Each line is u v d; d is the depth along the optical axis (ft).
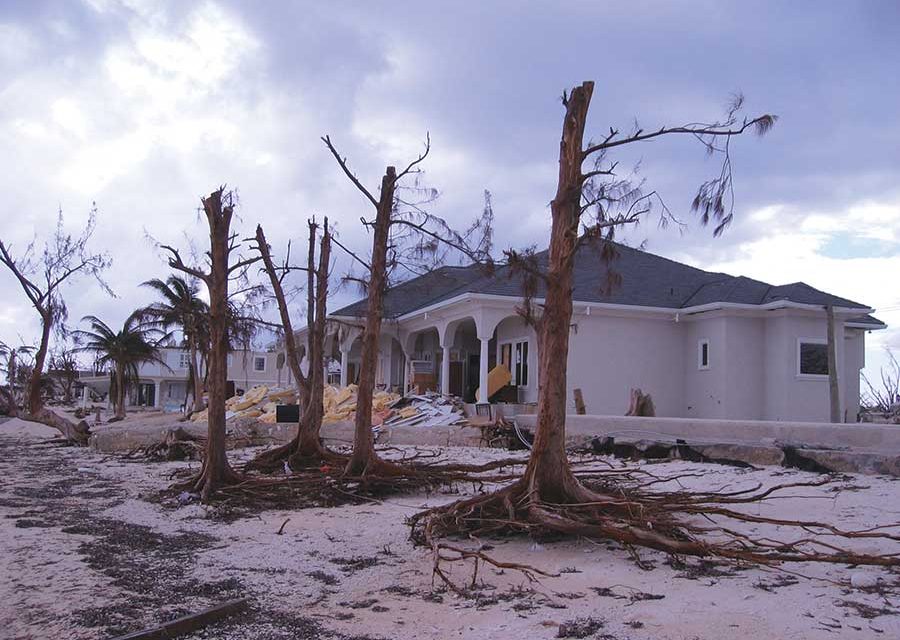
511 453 57.47
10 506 34.71
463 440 64.08
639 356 77.92
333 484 37.63
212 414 37.99
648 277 84.43
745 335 74.02
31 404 74.28
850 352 83.05
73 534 27.73
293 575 22.02
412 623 17.40
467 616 17.89
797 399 71.61
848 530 25.79
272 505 35.29
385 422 69.92
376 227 39.27
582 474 33.78
